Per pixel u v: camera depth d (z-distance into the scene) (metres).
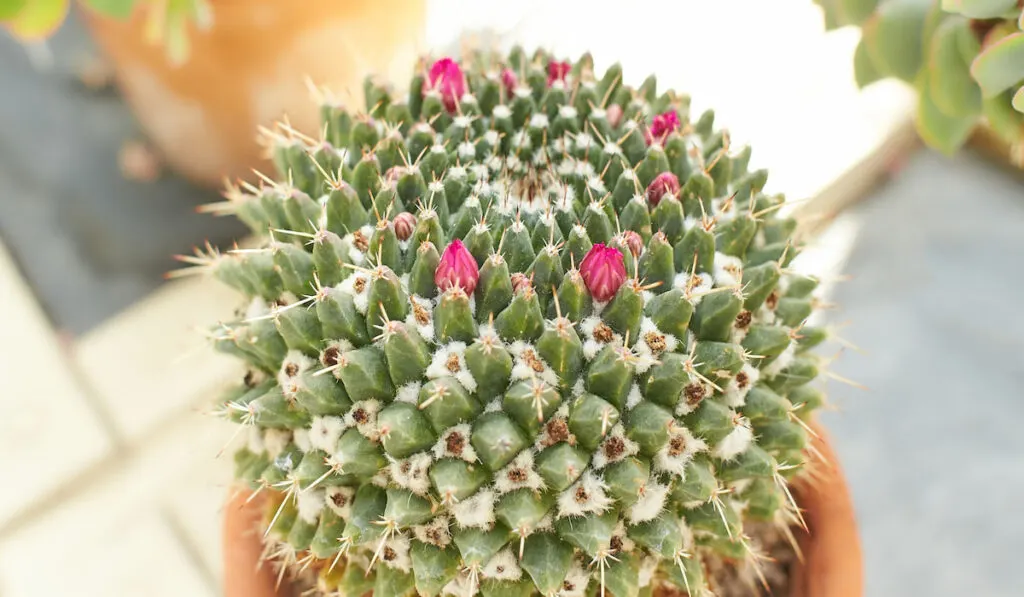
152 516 0.49
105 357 0.54
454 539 0.29
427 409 0.28
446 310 0.28
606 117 0.34
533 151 0.34
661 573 0.32
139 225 0.59
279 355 0.31
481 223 0.30
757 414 0.31
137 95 0.52
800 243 0.35
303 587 0.36
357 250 0.30
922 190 0.64
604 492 0.29
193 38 0.45
